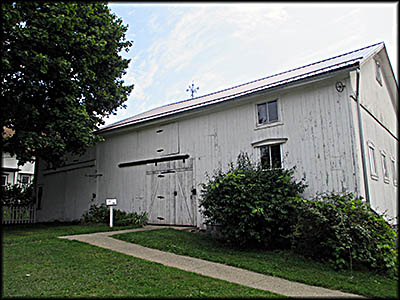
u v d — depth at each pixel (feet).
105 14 38.58
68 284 14.43
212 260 20.48
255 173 25.95
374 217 20.20
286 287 15.34
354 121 25.29
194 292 13.74
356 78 26.73
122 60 41.93
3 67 27.84
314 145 26.86
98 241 25.08
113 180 43.16
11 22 27.25
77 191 48.01
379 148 33.19
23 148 33.19
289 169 27.99
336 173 25.39
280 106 29.43
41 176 56.44
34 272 16.14
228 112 33.01
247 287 14.93
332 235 20.38
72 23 31.65
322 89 27.09
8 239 25.17
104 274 16.10
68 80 32.12
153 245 24.04
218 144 33.19
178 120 37.14
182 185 35.35
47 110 32.60
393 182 38.01
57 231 31.30
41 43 29.66
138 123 39.78
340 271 18.58
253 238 24.50
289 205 23.61
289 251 23.18
